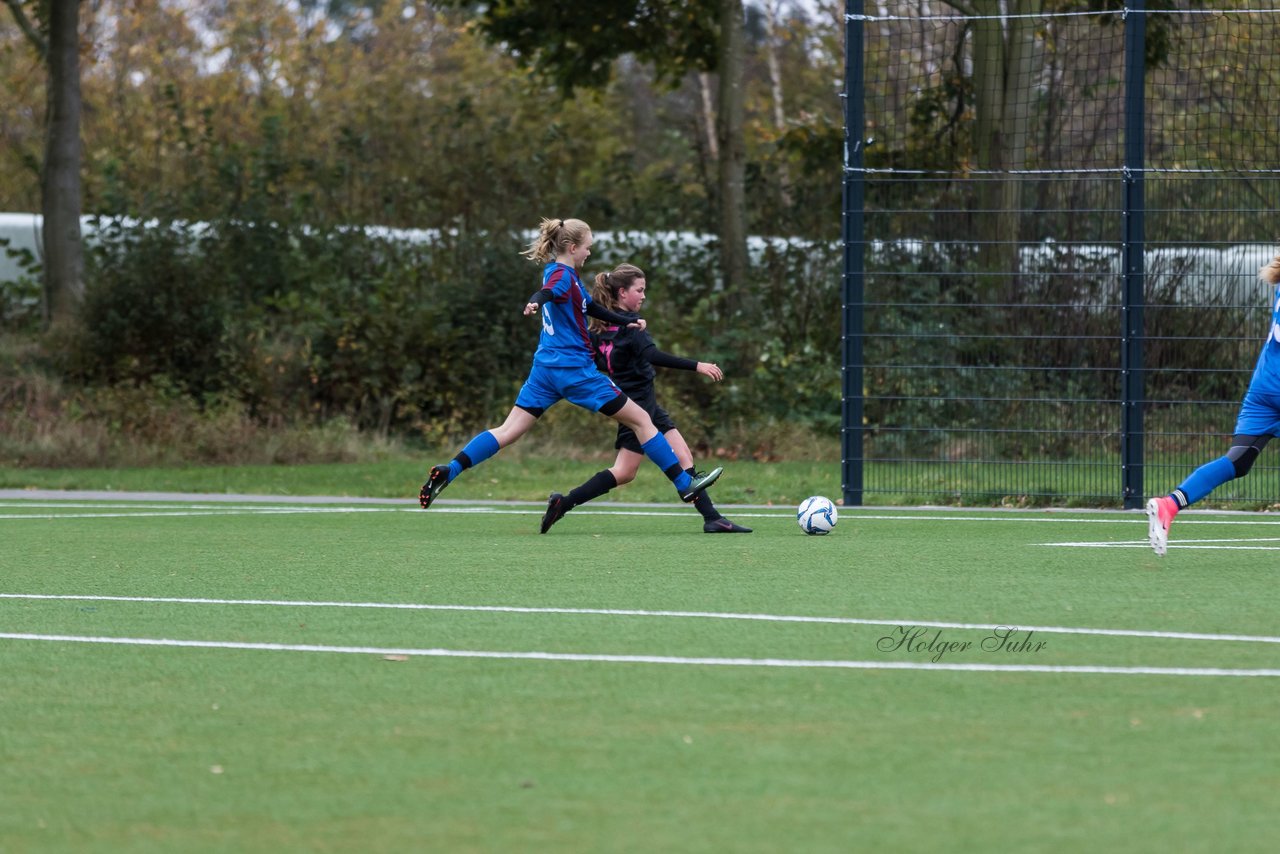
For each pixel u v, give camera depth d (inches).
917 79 2630.4
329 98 5354.3
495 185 4005.9
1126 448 2031.3
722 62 3666.3
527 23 3759.8
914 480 2192.4
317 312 3385.8
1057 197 2400.3
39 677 900.0
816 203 3914.9
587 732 761.0
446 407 3344.0
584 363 1620.3
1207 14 2281.0
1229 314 2139.5
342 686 868.6
